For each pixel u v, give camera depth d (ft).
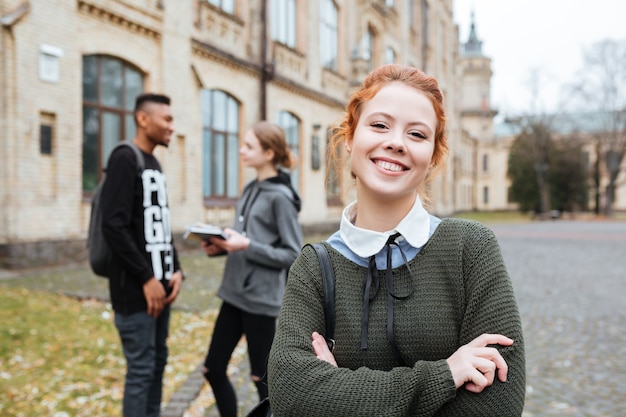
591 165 205.87
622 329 22.54
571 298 29.76
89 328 18.71
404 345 4.22
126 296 9.63
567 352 19.02
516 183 182.19
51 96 31.24
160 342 10.85
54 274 28.37
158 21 39.91
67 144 32.24
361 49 76.79
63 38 32.01
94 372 14.99
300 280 4.56
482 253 4.38
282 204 10.27
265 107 54.75
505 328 4.14
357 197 4.82
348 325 4.33
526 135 173.47
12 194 29.12
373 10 81.97
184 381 14.24
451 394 3.81
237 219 10.73
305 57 63.62
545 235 85.15
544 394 14.76
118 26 36.50
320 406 3.95
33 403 12.67
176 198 42.42
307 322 4.39
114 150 9.84
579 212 194.08
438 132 4.83
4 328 17.31
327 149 5.58
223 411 10.32
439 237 4.51
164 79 40.63
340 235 4.69
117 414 12.35
